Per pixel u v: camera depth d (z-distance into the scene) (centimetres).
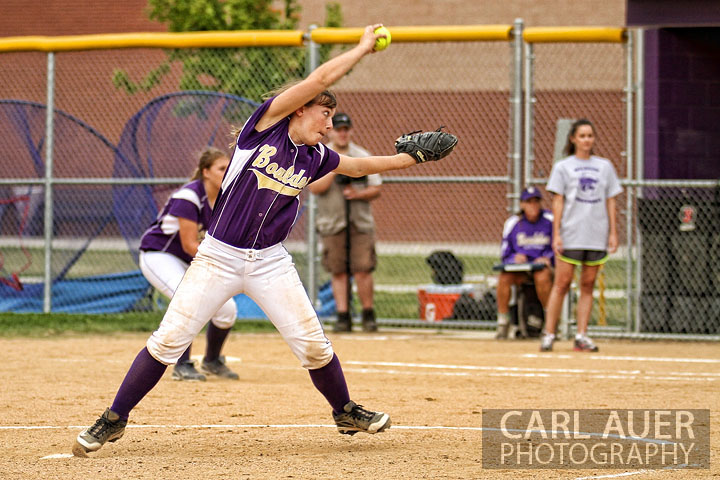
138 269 3403
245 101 3359
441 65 6769
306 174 1330
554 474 1243
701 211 3061
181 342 1341
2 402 1833
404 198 6525
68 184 3419
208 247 1340
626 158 3309
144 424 1609
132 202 3391
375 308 3747
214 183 2059
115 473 1245
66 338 2983
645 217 3098
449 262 3441
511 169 3158
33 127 3534
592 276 2742
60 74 5191
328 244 3156
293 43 3234
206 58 3516
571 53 6438
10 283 3409
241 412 1727
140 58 5091
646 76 3144
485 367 2416
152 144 3419
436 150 1405
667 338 3033
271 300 1352
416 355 2647
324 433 1529
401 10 7294
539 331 3056
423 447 1419
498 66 6756
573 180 2691
